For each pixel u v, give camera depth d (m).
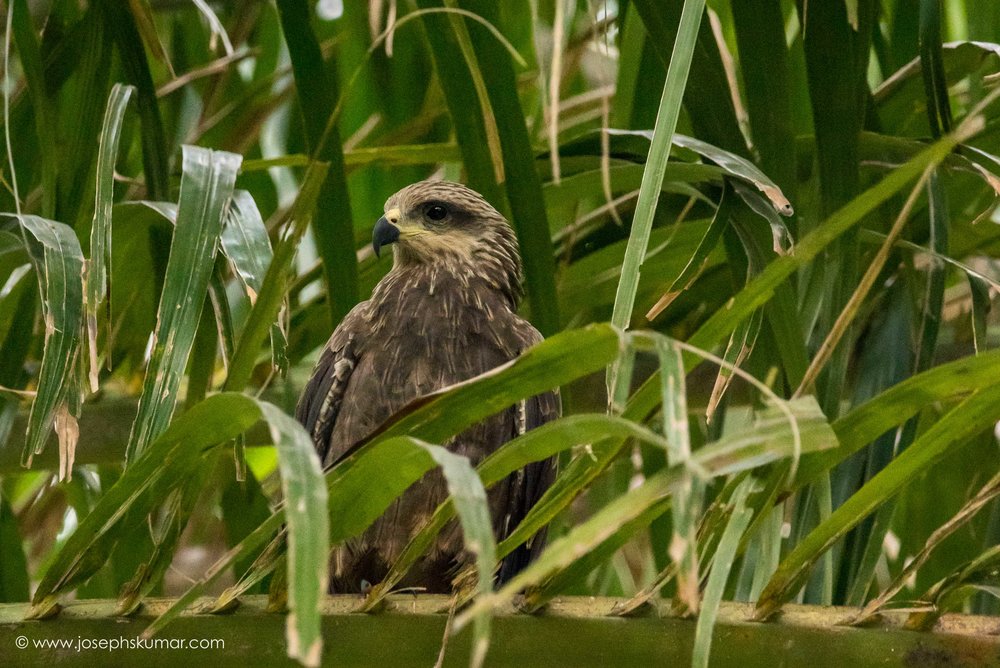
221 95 9.43
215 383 9.12
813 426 3.97
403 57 9.24
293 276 9.07
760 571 5.86
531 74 9.20
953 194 8.18
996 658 4.89
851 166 6.70
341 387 8.33
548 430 4.18
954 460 8.27
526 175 7.04
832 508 6.52
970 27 8.51
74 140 7.24
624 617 5.13
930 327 6.59
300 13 6.98
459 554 8.03
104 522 4.67
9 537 8.14
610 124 8.58
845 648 4.99
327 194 7.02
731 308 4.47
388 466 4.32
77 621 5.16
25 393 5.86
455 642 5.12
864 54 6.85
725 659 5.03
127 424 7.77
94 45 7.26
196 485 4.97
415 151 7.71
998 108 7.43
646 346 4.06
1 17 8.08
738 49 6.81
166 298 5.45
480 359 8.43
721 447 3.88
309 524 3.56
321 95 7.02
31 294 7.57
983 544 7.14
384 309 8.51
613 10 8.73
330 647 5.17
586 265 8.20
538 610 5.16
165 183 7.27
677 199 8.10
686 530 3.67
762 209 6.43
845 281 6.60
